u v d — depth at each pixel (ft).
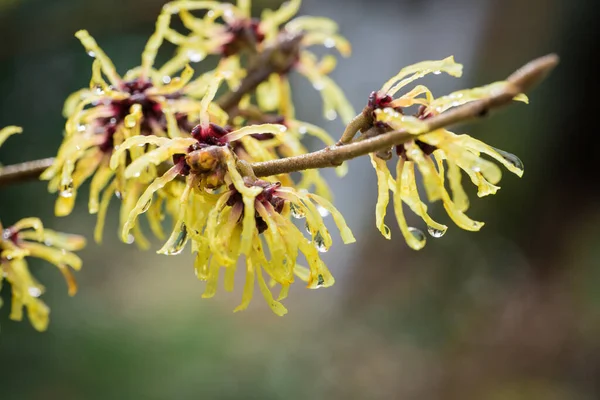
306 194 4.42
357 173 24.11
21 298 6.20
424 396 21.02
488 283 24.31
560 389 20.74
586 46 25.75
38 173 6.53
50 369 18.07
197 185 4.44
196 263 4.39
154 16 16.42
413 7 25.52
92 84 5.65
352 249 24.71
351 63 24.71
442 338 22.74
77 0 16.10
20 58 17.48
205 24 7.22
